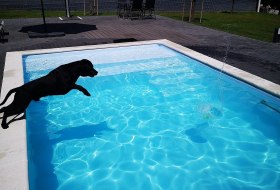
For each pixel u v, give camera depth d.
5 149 3.73
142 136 5.16
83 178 4.09
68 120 5.59
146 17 16.47
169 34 11.77
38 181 4.00
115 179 4.10
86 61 4.56
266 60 8.12
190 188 3.97
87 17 16.14
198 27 13.73
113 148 4.79
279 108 5.68
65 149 4.70
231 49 9.38
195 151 4.76
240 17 18.55
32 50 8.46
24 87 4.07
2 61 7.54
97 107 6.13
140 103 6.35
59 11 18.66
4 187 3.10
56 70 4.33
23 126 4.31
